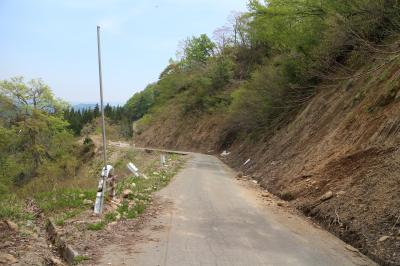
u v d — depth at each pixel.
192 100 62.47
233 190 14.18
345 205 8.77
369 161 9.85
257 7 22.61
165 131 66.50
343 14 17.00
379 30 15.35
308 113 19.22
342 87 16.58
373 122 11.13
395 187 7.93
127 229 7.77
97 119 77.62
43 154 39.81
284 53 25.58
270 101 26.53
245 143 32.69
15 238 6.80
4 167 34.44
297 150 16.72
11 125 39.06
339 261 6.51
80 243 6.58
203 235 7.68
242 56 57.47
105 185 8.97
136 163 35.50
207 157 36.56
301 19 21.47
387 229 7.12
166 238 7.29
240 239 7.53
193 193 12.85
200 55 74.31
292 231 8.36
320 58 19.70
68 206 9.43
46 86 40.84
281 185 13.98
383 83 12.10
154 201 11.07
